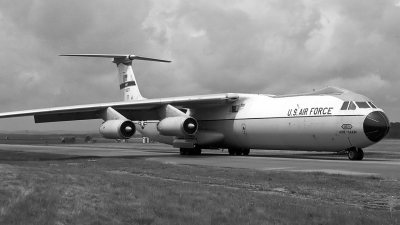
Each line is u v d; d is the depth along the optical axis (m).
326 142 24.23
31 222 7.35
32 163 21.23
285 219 8.49
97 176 13.28
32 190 9.12
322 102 24.36
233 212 8.79
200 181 14.60
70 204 8.50
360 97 23.67
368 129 22.30
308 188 12.84
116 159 24.42
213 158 25.61
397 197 11.30
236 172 16.62
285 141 26.33
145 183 12.36
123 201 9.12
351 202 10.70
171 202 9.31
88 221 7.66
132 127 26.64
